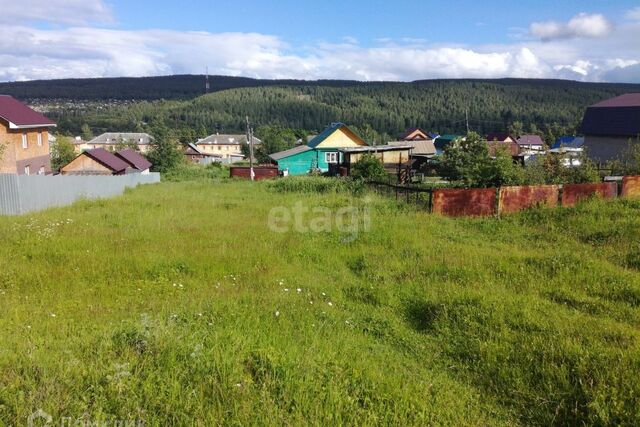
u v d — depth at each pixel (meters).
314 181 19.33
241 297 5.64
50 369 3.22
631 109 26.67
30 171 22.59
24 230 9.33
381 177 20.16
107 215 11.73
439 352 4.35
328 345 4.11
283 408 2.99
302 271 7.23
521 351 4.11
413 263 7.46
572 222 10.05
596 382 3.48
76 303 5.39
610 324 4.71
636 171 18.14
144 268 6.91
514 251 8.11
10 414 2.69
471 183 14.97
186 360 3.38
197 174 35.56
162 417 2.78
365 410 3.07
